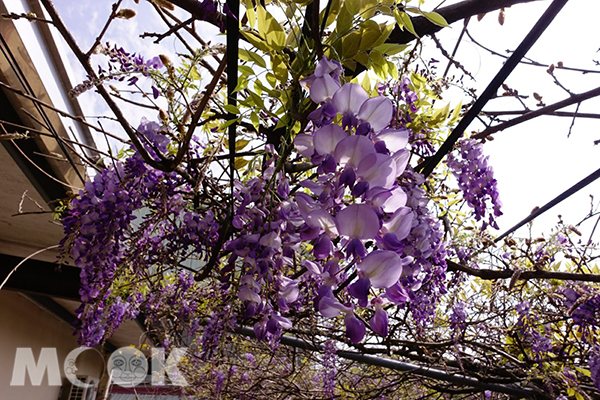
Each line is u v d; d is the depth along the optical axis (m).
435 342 0.93
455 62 0.47
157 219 0.45
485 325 0.93
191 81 0.44
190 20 0.35
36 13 0.51
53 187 0.78
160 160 0.42
